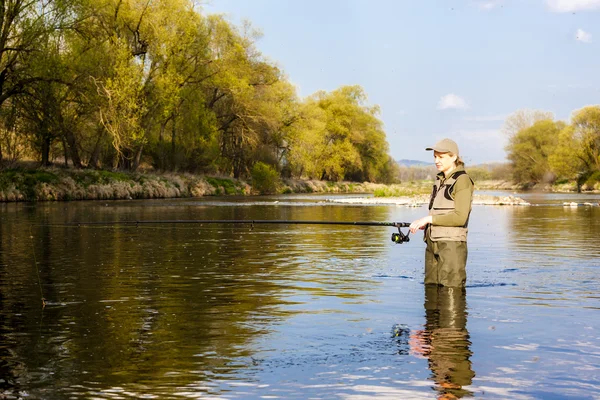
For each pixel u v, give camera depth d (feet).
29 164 112.78
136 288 21.99
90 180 109.70
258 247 36.32
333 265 28.17
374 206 94.32
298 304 19.17
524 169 274.98
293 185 191.52
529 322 16.65
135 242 38.86
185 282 23.31
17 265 27.94
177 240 40.34
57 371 12.41
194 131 148.77
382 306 18.83
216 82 150.82
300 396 11.06
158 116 128.88
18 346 14.23
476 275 25.18
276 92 172.55
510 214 72.90
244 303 19.30
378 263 28.96
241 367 12.71
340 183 226.99
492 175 317.42
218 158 171.73
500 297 20.29
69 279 23.98
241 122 167.53
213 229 50.11
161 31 119.96
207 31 148.15
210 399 10.89
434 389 11.41
